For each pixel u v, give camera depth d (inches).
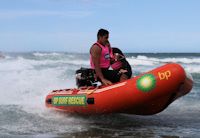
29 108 315.9
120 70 273.4
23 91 417.1
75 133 231.6
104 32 268.2
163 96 241.6
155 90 235.5
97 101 253.9
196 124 261.3
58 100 292.0
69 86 464.8
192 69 898.1
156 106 253.4
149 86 235.3
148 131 238.4
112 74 271.1
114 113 279.7
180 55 2810.0
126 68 275.3
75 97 273.3
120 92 243.6
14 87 441.1
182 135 227.5
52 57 1280.8
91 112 264.5
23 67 789.9
